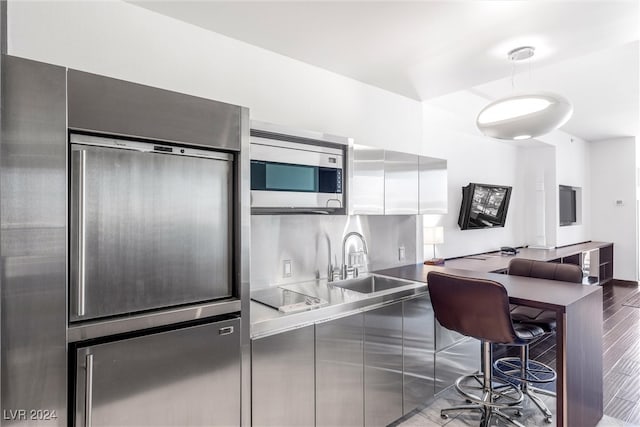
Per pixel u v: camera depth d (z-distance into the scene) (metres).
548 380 2.64
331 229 2.79
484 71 2.71
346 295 2.23
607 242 6.87
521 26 2.05
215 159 1.59
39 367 1.14
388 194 2.65
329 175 2.32
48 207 1.15
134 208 1.36
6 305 1.09
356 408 2.08
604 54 2.97
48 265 1.15
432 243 3.90
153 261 1.41
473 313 2.07
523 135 2.14
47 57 1.65
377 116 3.04
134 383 1.33
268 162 2.02
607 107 4.55
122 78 1.84
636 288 6.32
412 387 2.40
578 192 6.63
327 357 1.96
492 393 2.37
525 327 2.25
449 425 2.34
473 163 4.98
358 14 1.94
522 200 6.03
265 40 2.24
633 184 6.57
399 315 2.33
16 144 1.10
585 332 2.17
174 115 1.44
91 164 1.27
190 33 2.05
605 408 2.54
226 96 2.18
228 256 1.63
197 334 1.49
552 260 4.73
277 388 1.75
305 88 2.56
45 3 1.65
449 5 1.84
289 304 2.08
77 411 1.23
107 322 1.28
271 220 2.45
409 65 2.60
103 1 1.79
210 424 1.52
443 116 4.05
